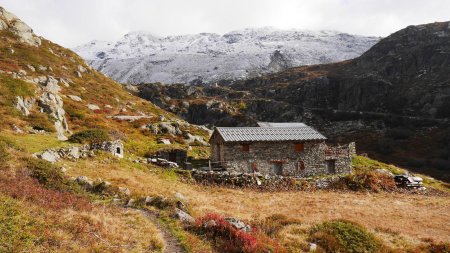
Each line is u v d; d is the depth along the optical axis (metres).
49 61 97.44
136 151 53.94
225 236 20.42
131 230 18.95
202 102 163.62
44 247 14.27
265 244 19.91
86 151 39.56
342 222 26.16
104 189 27.50
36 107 56.47
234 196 37.56
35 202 19.39
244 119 143.50
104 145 42.38
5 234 14.25
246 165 47.97
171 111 159.75
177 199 27.91
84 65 114.38
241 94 196.75
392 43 193.12
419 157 107.62
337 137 136.00
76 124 63.62
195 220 22.80
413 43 182.38
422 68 164.38
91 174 32.44
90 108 78.69
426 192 51.94
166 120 84.38
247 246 18.94
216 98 193.50
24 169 24.70
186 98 183.00
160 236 19.05
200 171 43.72
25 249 13.65
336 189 47.22
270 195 40.12
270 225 25.44
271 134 50.38
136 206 24.89
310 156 51.19
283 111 167.00
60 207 19.69
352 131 139.50
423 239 27.25
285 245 21.73
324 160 51.91
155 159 46.72
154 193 29.70
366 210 36.31
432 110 137.50
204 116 155.00
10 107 49.94
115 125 71.25
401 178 53.41
